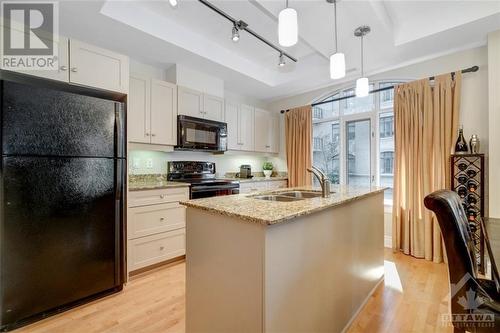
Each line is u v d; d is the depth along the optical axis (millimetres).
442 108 2830
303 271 1365
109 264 2146
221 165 4211
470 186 2631
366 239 2113
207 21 2670
